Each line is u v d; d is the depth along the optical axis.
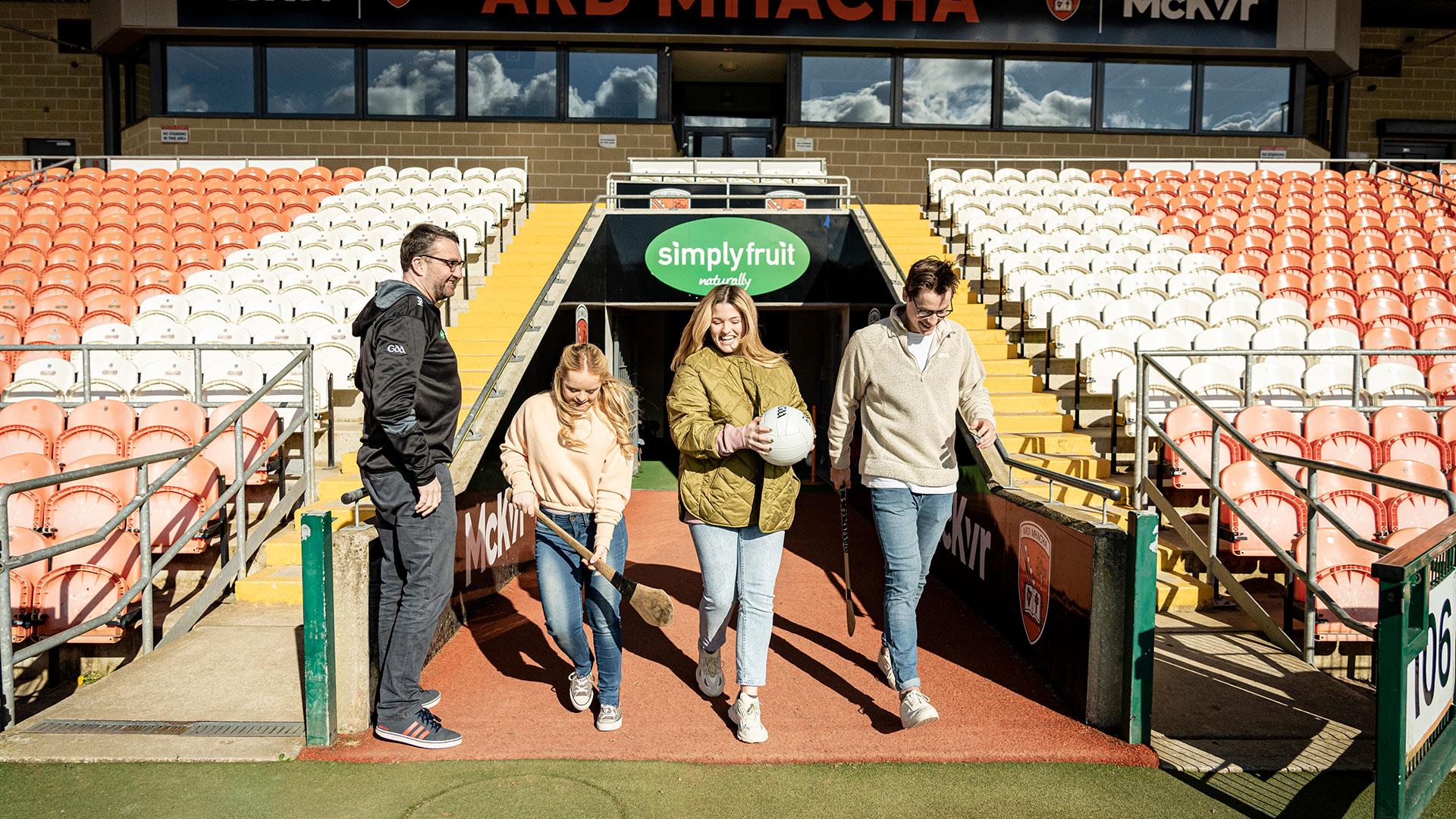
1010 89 14.94
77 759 2.96
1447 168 13.80
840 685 3.69
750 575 3.10
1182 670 3.89
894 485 3.20
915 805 2.71
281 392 6.08
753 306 3.11
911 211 11.88
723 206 13.16
